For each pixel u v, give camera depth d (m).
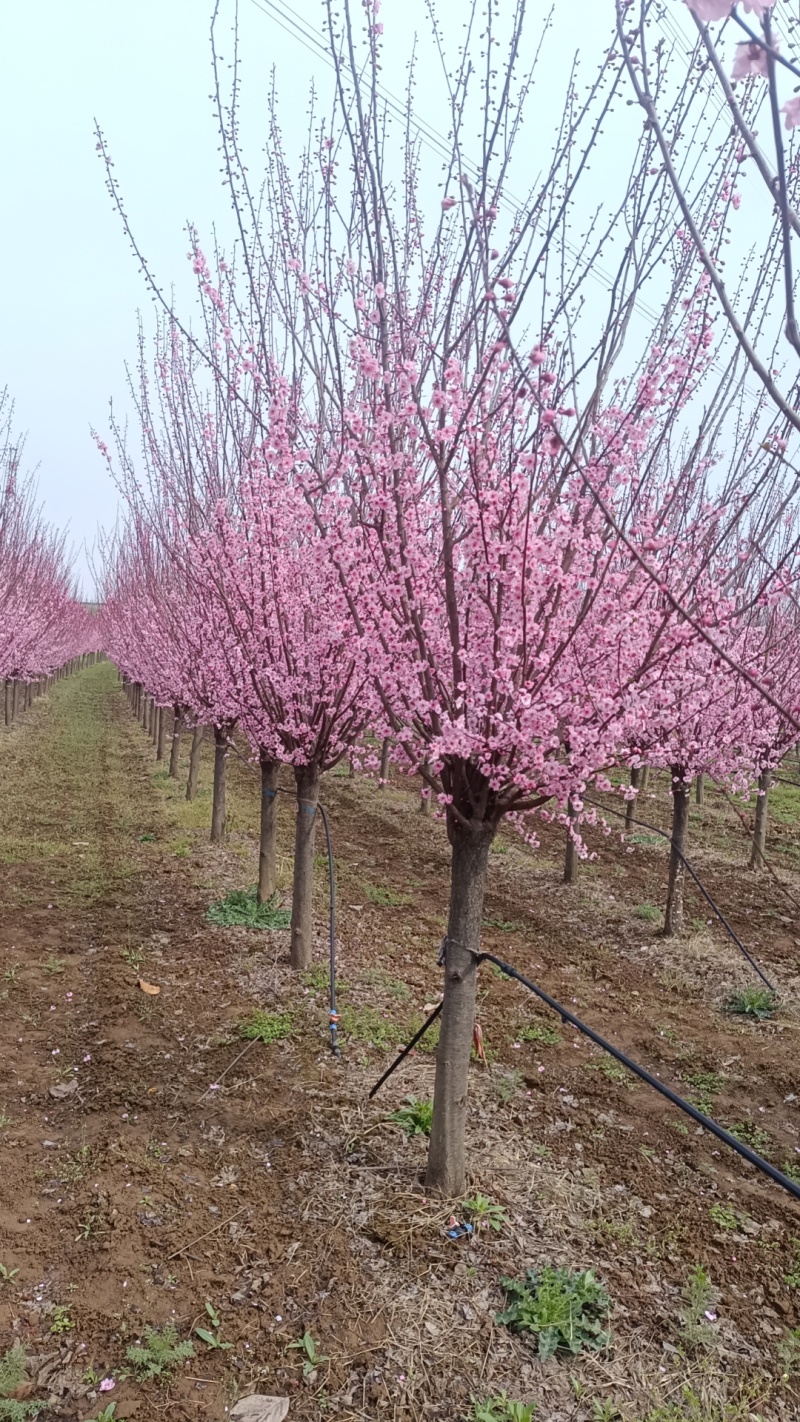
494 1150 3.62
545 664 2.73
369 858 8.76
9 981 5.24
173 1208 3.20
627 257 2.62
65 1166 3.46
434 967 5.76
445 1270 2.90
